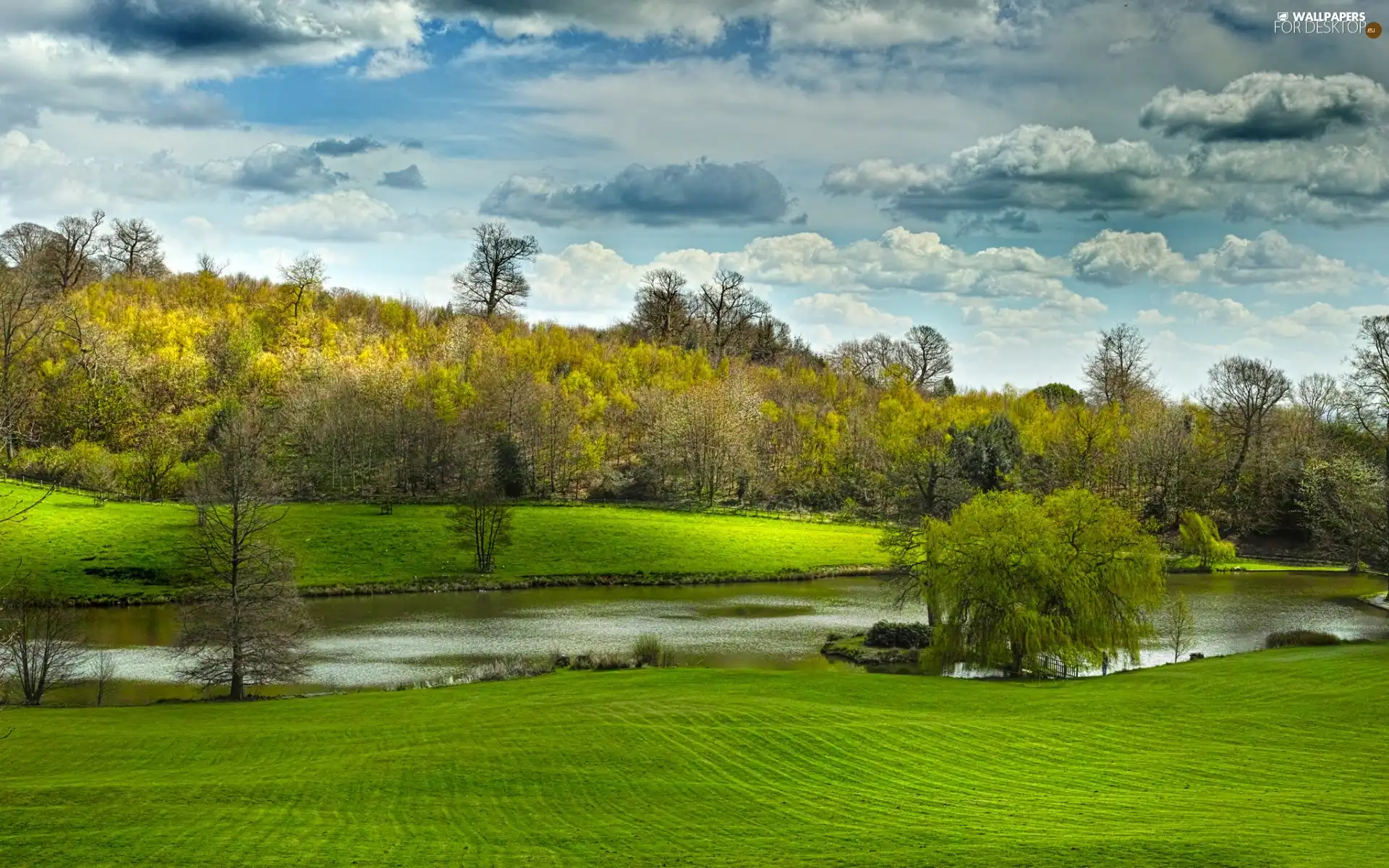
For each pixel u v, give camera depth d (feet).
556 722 139.44
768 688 173.27
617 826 92.68
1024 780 110.22
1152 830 89.30
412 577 337.52
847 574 373.81
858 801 101.86
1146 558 213.05
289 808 98.58
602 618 287.48
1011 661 211.61
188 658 211.41
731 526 439.63
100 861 80.02
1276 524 448.65
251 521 202.18
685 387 588.91
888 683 178.19
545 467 501.97
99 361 410.72
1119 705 150.20
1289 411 488.02
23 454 364.79
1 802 99.25
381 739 134.92
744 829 91.71
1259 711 143.02
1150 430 461.37
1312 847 81.97
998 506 220.23
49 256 588.50
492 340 650.02
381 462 476.95
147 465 397.39
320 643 248.32
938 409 594.65
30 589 279.49
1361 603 312.09
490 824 93.35
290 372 545.85
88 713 161.27
